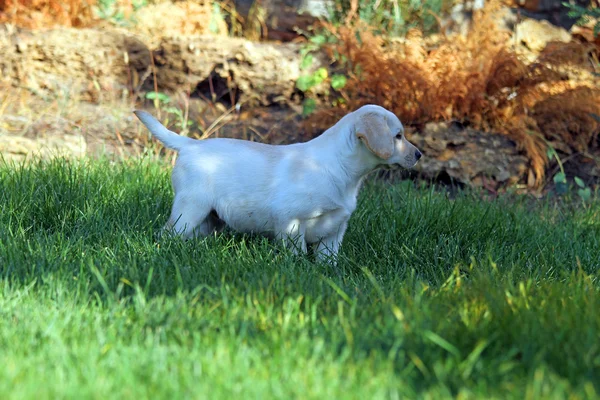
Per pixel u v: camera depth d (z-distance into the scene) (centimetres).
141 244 572
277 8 1071
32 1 1020
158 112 921
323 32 997
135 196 680
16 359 369
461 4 1025
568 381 352
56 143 831
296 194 580
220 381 344
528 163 874
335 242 609
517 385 348
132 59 973
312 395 333
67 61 963
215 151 598
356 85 910
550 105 904
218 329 416
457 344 388
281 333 398
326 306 453
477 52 905
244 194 589
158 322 416
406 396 342
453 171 855
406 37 973
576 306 436
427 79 890
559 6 1105
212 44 968
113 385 344
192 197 593
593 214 781
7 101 914
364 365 365
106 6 1058
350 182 598
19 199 644
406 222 659
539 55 923
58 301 445
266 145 610
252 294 464
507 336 398
